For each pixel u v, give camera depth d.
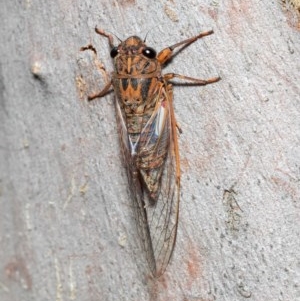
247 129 0.19
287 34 0.19
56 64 0.21
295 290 0.19
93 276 0.21
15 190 0.22
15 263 0.22
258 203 0.19
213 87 0.19
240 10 0.19
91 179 0.20
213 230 0.19
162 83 0.20
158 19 0.20
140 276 0.20
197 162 0.19
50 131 0.21
